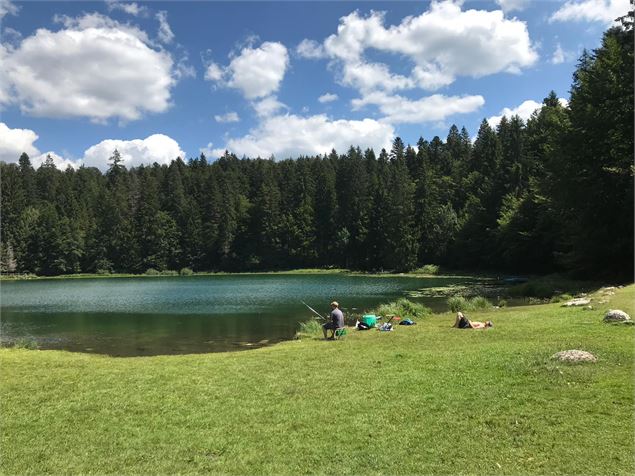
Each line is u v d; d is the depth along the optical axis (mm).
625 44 35500
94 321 29453
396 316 22859
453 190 96938
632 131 33500
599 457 6109
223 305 36812
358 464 6402
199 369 12367
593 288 30188
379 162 124750
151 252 108750
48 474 6547
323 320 26547
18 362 14477
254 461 6645
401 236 84812
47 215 106312
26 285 75312
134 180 137750
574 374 9227
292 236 106625
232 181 129500
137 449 7223
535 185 51844
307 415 8211
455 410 8008
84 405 9453
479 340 14438
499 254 67750
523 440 6742
